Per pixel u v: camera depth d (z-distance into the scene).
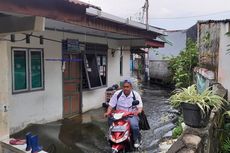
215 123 4.65
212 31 9.19
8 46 6.82
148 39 12.28
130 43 12.61
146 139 7.18
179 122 7.66
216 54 8.46
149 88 20.83
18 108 7.18
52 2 4.21
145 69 25.58
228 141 5.40
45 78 8.17
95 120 9.05
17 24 4.31
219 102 4.04
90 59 10.76
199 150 3.54
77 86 9.84
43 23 4.18
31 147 4.81
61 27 8.19
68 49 9.07
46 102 8.24
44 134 7.07
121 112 6.30
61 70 8.88
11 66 6.95
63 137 7.08
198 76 10.77
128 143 6.12
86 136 7.31
